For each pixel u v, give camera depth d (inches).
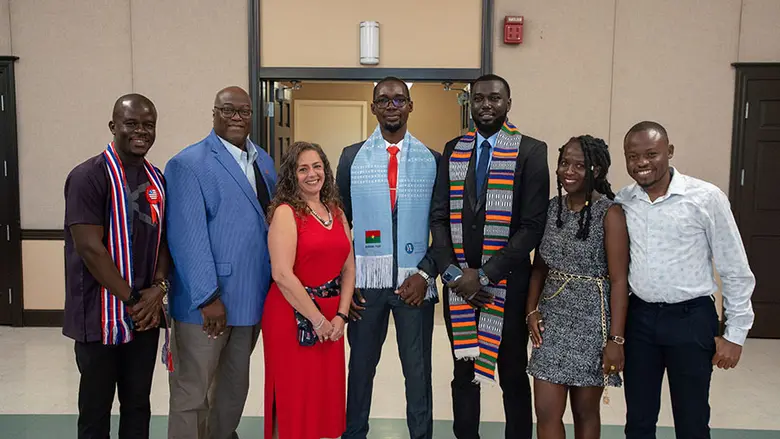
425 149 112.1
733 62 198.8
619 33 198.7
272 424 102.0
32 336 201.2
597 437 93.9
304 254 97.7
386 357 182.7
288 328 98.6
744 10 197.2
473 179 104.7
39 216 211.3
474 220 104.0
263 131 205.3
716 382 163.3
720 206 85.4
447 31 199.5
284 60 201.0
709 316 87.2
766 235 203.6
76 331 90.9
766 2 197.2
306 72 200.7
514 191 101.9
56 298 213.0
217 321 98.0
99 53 204.8
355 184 110.7
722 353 86.6
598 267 90.4
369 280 108.8
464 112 216.2
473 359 106.0
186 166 98.3
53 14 204.1
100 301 91.4
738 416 141.1
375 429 132.0
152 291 94.9
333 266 100.4
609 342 89.2
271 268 97.4
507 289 102.7
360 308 108.7
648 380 90.5
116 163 92.5
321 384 101.1
